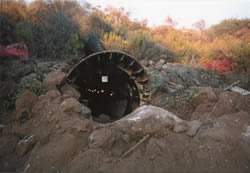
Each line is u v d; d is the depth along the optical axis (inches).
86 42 430.3
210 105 206.8
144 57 451.8
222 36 493.7
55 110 157.9
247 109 192.1
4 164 125.6
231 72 407.8
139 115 151.9
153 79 362.9
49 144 134.1
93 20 486.0
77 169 116.7
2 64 265.1
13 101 202.1
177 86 355.6
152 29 576.1
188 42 498.0
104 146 128.3
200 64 435.5
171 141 133.6
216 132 138.9
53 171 117.1
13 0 346.9
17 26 325.4
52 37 383.2
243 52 402.0
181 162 120.5
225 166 117.6
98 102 285.6
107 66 263.1
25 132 148.6
